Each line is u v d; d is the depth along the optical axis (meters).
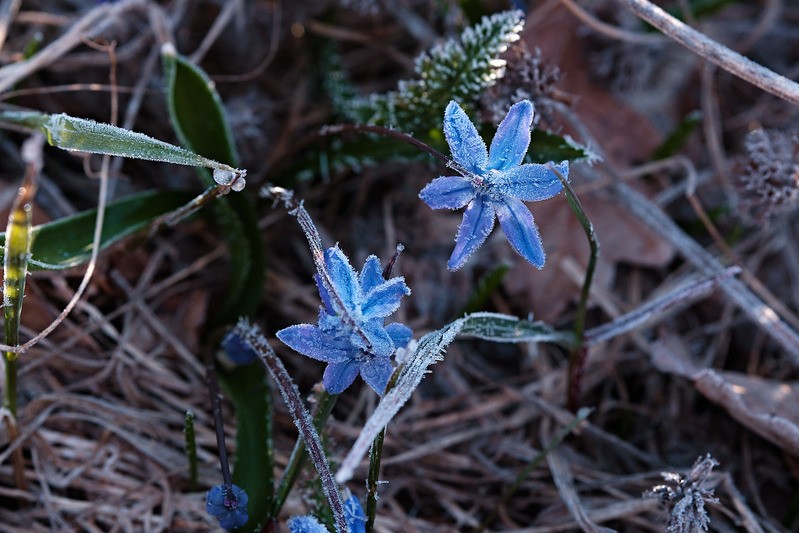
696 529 0.39
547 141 0.41
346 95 0.51
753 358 0.48
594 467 0.45
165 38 0.47
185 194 0.45
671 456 0.46
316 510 0.40
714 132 0.51
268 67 0.53
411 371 0.36
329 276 0.37
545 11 0.50
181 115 0.43
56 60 0.48
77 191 0.48
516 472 0.45
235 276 0.45
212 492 0.38
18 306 0.38
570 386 0.45
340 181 0.51
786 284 0.51
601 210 0.50
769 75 0.41
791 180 0.44
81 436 0.43
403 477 0.44
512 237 0.37
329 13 0.52
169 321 0.46
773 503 0.45
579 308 0.43
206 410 0.45
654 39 0.49
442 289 0.49
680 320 0.49
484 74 0.41
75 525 0.42
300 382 0.46
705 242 0.51
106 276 0.45
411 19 0.53
